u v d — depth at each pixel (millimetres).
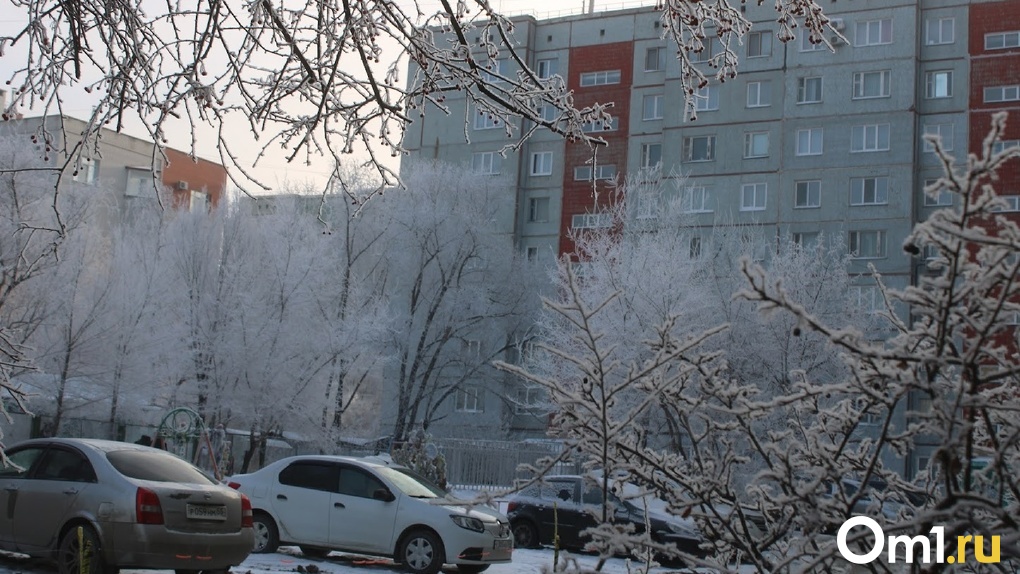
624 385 4301
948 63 48156
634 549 4520
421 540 14328
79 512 11000
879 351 3383
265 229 38312
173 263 37625
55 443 11695
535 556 17781
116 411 37031
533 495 19922
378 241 46781
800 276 31438
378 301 42000
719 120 51250
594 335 4246
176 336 36344
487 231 47312
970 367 3396
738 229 38250
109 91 6504
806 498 3900
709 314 30922
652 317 30312
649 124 53781
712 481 4289
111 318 34688
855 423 4230
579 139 6660
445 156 56969
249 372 36562
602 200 54000
